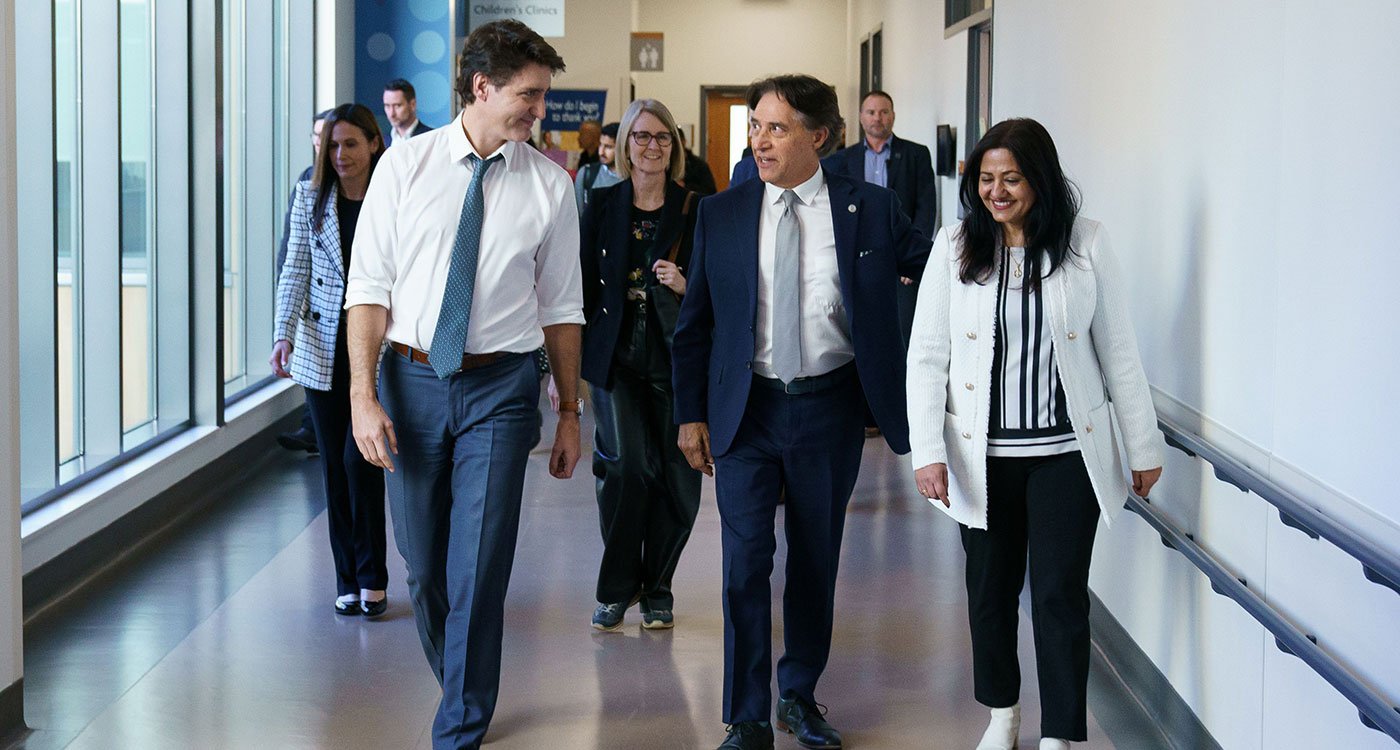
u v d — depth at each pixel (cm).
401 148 339
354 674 436
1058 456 340
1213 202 350
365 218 339
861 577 558
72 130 601
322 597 520
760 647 362
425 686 426
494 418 342
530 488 723
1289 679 296
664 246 450
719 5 2042
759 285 356
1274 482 302
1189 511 373
